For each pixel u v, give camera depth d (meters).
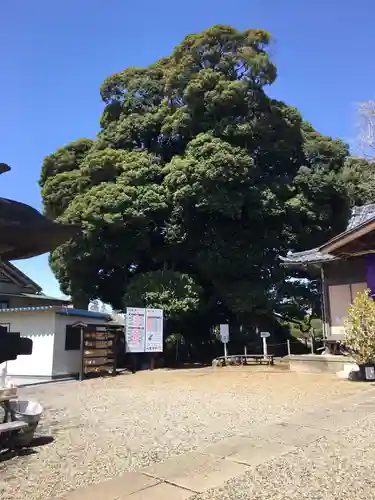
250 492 3.95
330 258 15.26
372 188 23.73
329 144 23.25
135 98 22.86
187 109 20.98
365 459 4.79
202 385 12.70
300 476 4.32
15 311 16.33
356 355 11.56
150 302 19.20
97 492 4.03
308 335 24.50
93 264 22.08
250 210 20.41
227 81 20.48
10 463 5.23
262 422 7.09
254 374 14.62
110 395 11.28
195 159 19.31
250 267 21.27
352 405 8.00
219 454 5.18
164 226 20.86
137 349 17.62
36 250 2.85
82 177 21.06
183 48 22.19
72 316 16.77
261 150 21.92
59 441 6.31
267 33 21.45
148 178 20.23
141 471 4.65
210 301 22.00
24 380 15.70
